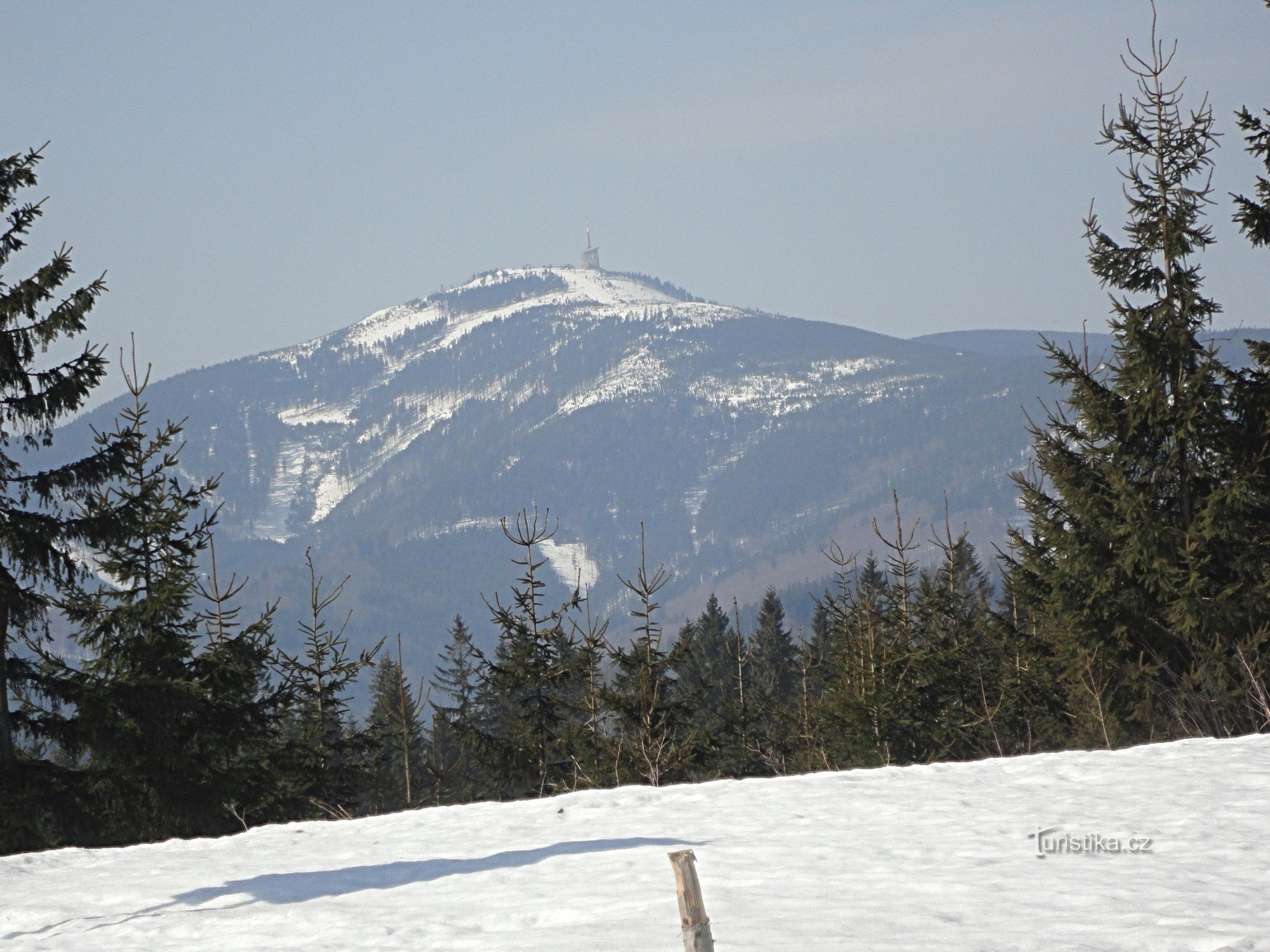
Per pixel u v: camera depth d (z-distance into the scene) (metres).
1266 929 16.42
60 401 51.12
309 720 70.88
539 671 69.50
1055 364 63.12
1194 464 61.12
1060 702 75.19
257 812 62.78
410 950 19.11
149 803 56.09
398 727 81.94
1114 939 16.39
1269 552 57.69
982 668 78.88
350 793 71.44
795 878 21.83
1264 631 55.28
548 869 24.44
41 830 52.88
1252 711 53.78
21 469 51.88
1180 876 19.98
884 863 22.67
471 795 73.62
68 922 23.44
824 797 30.38
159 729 56.00
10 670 52.50
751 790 32.25
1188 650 60.72
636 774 68.31
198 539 61.81
